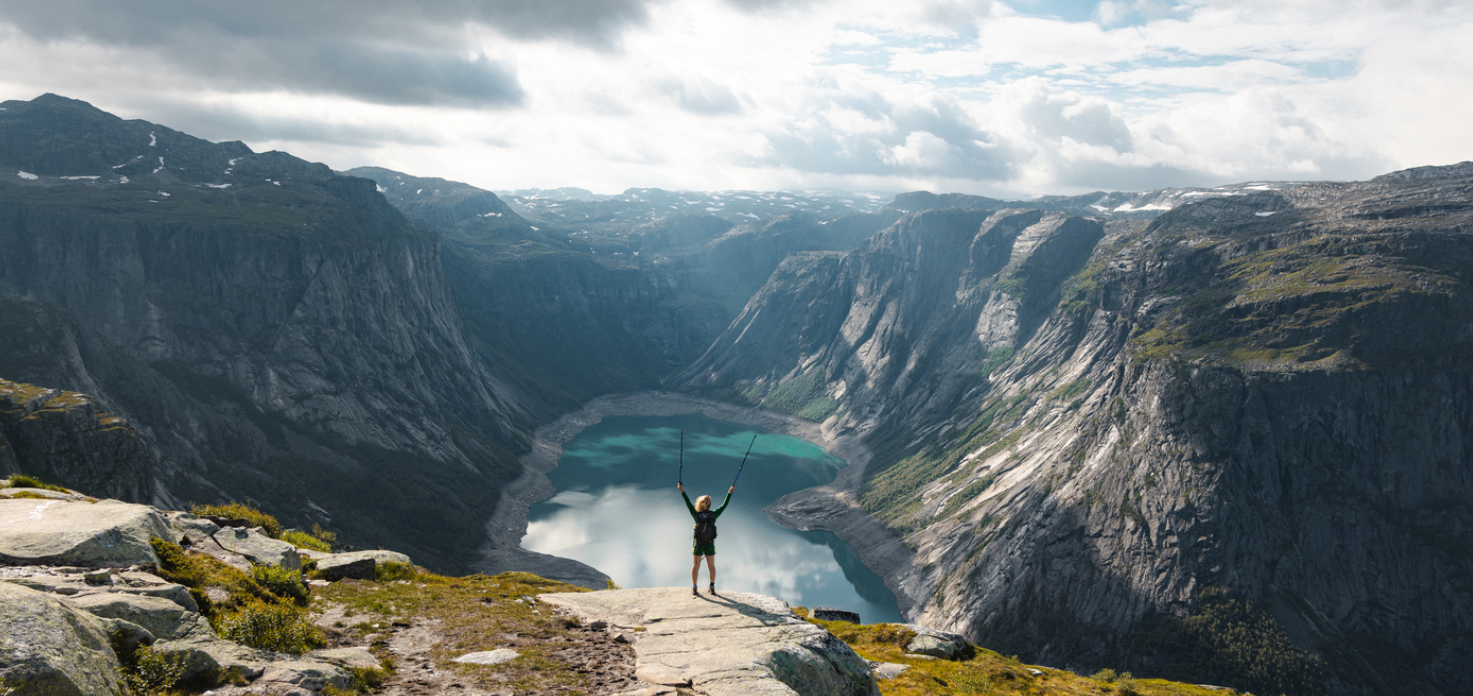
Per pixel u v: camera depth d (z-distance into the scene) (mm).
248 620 19500
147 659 15070
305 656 19297
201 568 23422
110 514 23062
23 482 34312
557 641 23656
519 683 19828
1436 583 183625
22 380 179250
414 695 18641
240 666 16750
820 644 24156
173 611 17766
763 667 21031
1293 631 178125
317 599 27000
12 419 125250
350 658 20016
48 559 19266
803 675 22328
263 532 37031
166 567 22516
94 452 132500
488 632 24359
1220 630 180250
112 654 14695
